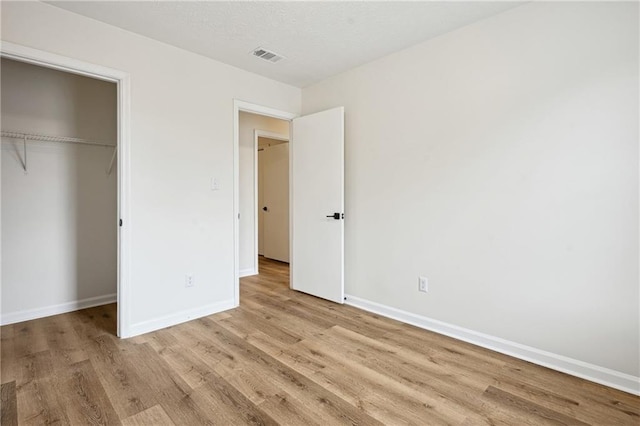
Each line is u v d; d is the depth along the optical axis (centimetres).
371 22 238
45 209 299
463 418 162
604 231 190
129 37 251
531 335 218
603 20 188
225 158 315
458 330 254
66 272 312
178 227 282
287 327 275
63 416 162
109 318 294
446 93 256
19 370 203
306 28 248
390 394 182
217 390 184
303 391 184
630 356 184
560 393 183
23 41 207
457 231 253
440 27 246
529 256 218
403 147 286
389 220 299
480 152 238
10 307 281
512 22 221
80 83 319
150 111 263
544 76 209
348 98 332
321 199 347
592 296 195
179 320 284
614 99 185
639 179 179
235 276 325
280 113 363
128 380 193
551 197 208
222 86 311
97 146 329
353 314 307
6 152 279
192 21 237
